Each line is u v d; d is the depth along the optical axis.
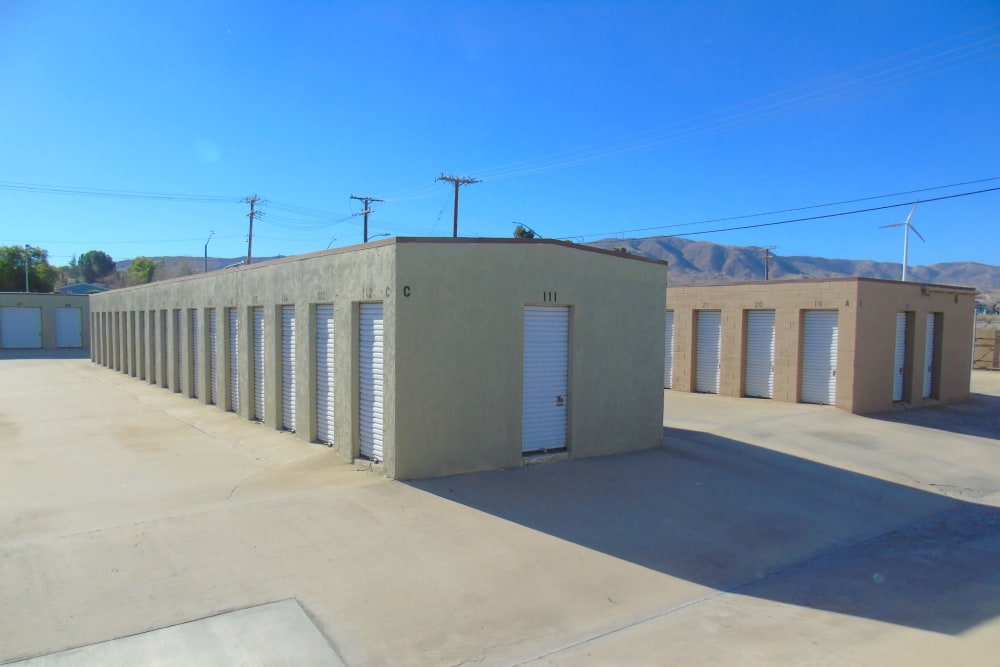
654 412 11.35
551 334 9.94
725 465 10.56
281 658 4.54
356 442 9.66
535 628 5.13
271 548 6.35
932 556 7.33
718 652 4.84
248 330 14.04
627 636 5.06
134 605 5.15
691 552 6.98
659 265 11.37
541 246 9.53
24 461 10.27
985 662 4.77
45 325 42.50
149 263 73.94
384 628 5.01
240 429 13.05
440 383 8.71
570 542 6.96
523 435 9.70
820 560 7.07
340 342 10.00
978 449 13.27
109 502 7.96
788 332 17.56
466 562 6.27
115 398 18.39
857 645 5.02
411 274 8.51
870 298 16.45
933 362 19.06
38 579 5.54
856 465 11.35
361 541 6.62
